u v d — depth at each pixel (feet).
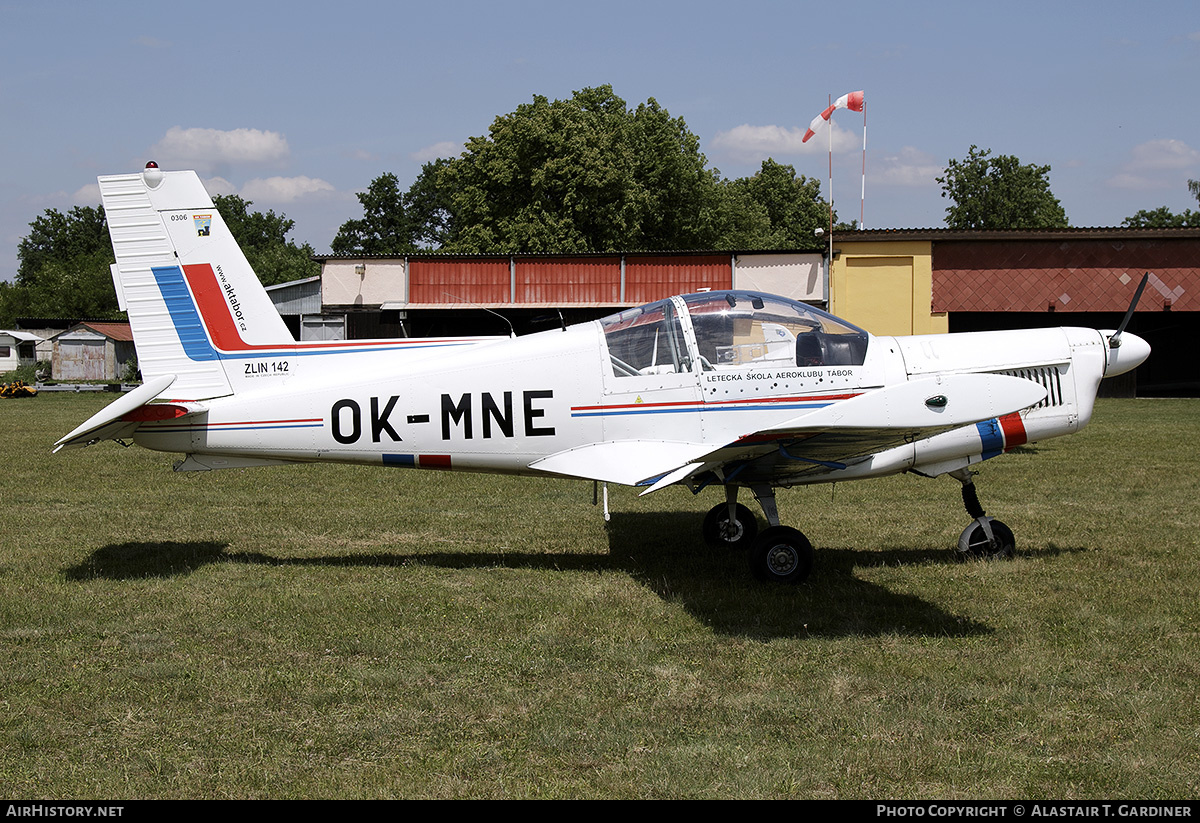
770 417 22.08
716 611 18.93
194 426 22.85
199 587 21.02
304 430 22.70
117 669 15.75
